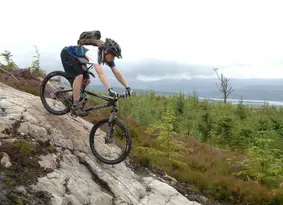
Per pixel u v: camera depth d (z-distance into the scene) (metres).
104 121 5.47
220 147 14.91
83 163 5.52
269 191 8.15
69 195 4.30
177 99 23.38
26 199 3.60
